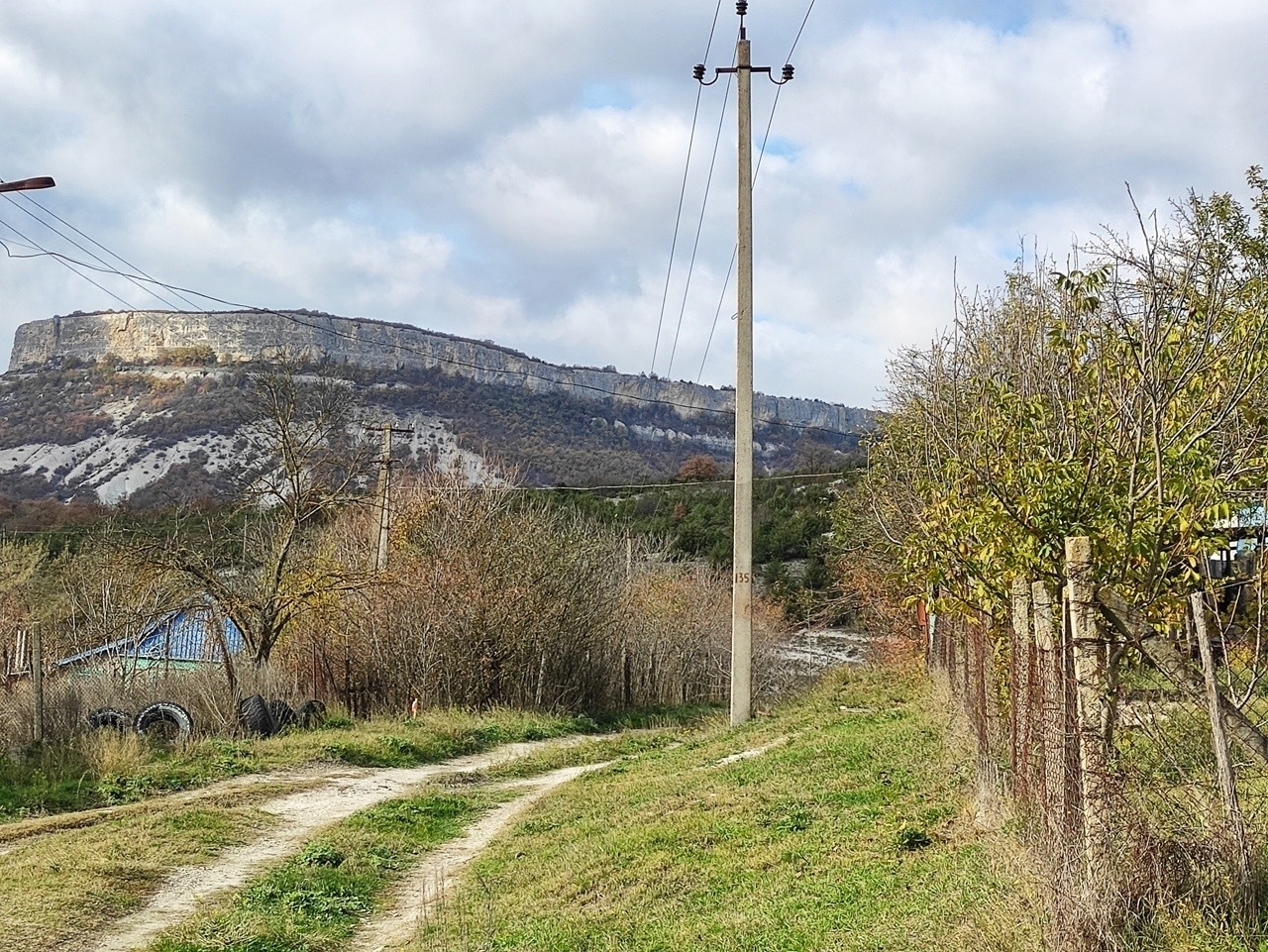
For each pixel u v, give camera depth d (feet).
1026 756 23.63
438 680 94.32
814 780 40.16
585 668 107.86
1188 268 27.02
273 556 93.50
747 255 69.36
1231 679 21.39
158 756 61.52
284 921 32.14
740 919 25.23
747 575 69.31
